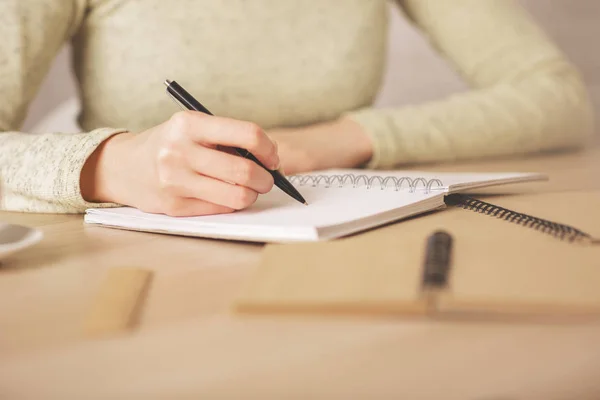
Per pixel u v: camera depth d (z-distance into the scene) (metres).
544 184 0.89
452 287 0.45
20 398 0.34
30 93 1.00
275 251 0.54
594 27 1.72
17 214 0.78
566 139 1.20
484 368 0.36
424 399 0.33
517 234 0.59
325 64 1.22
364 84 1.28
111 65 1.10
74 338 0.41
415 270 0.49
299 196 0.67
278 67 1.18
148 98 1.11
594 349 0.38
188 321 0.43
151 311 0.45
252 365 0.37
